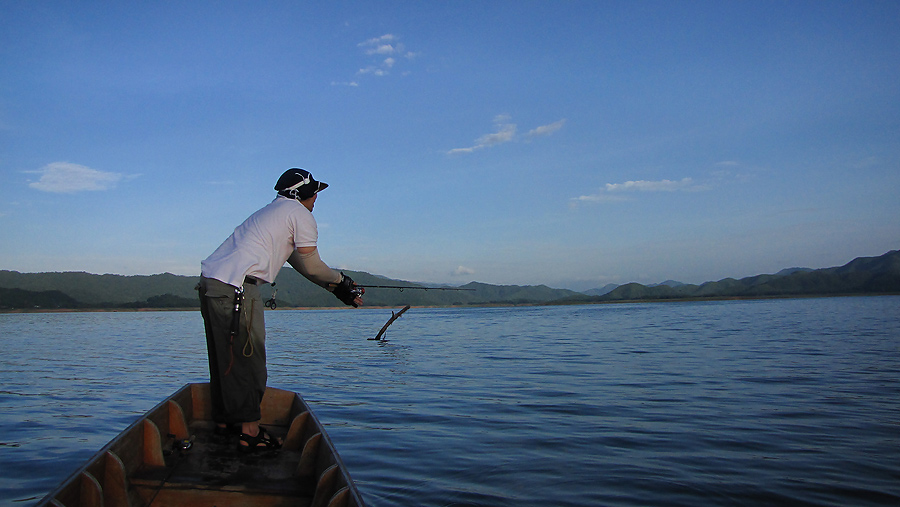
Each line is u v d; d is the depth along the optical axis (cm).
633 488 583
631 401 1082
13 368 1831
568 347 2448
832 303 10238
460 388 1295
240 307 396
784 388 1210
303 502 354
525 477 622
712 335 3019
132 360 2098
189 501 353
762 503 538
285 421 538
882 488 574
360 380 1457
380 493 576
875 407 991
